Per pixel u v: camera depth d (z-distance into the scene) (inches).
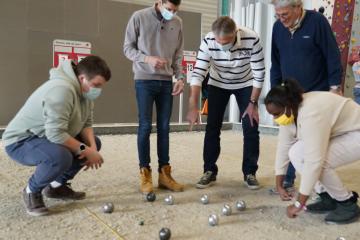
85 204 95.7
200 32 276.7
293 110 80.0
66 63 85.0
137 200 100.1
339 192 85.8
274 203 100.7
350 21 227.8
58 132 80.7
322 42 97.1
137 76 104.7
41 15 221.6
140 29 103.3
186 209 94.5
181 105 257.9
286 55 103.3
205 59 110.3
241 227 83.7
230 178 126.3
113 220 85.4
